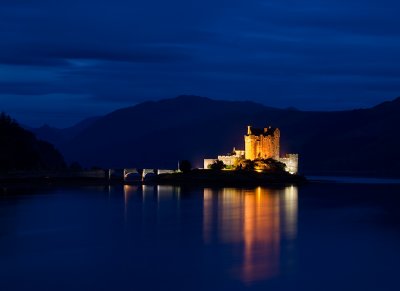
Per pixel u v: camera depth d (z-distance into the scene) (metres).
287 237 121.50
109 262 98.62
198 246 111.50
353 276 90.25
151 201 198.25
